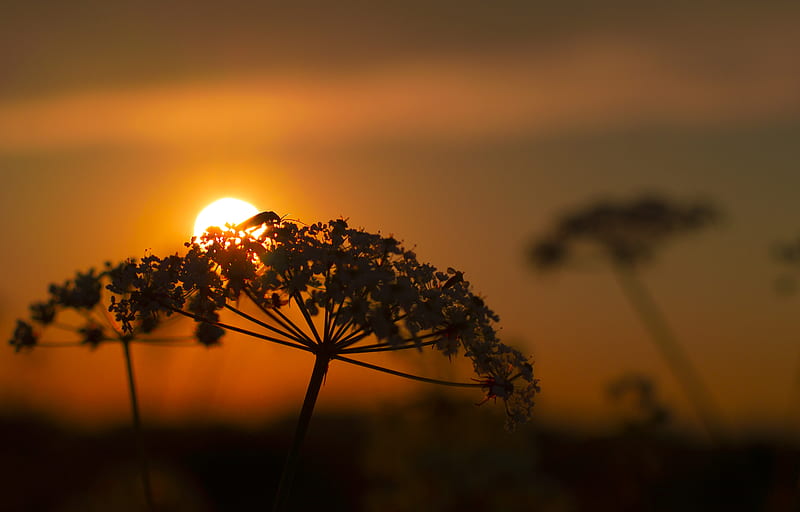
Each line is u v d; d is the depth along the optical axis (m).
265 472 13.62
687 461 10.05
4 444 12.23
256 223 3.81
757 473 9.60
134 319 3.90
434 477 8.55
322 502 12.32
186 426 13.49
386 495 8.75
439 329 3.80
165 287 3.87
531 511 8.52
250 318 3.66
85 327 4.56
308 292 3.57
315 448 13.83
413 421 8.83
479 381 3.83
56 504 10.45
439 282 3.89
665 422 9.40
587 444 9.48
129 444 12.79
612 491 9.14
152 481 8.23
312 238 3.72
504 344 3.87
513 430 3.80
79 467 11.56
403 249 3.80
